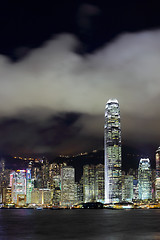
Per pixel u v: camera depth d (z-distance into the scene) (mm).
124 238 110250
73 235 120312
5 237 113250
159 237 112938
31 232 131875
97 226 166625
